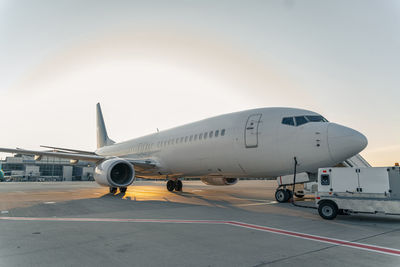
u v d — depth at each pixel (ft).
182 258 13.04
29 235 17.78
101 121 99.96
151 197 46.01
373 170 22.70
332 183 24.32
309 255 13.46
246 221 23.03
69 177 253.44
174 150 50.85
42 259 12.94
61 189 75.46
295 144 33.88
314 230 19.48
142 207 32.48
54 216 25.68
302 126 34.27
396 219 24.44
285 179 35.99
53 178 240.73
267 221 23.07
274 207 32.45
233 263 12.30
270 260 12.70
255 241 16.26
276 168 36.22
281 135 35.14
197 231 19.04
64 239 16.71
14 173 234.99
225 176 45.75
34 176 230.68
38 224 21.59
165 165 53.83
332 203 23.94
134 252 14.03
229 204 35.70
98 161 53.52
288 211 29.09
